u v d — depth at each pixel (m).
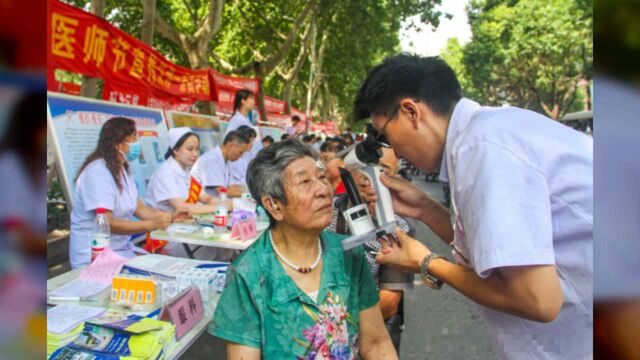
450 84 1.38
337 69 21.41
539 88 21.28
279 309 1.43
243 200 4.10
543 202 1.12
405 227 2.06
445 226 1.72
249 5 14.84
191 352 3.31
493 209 1.11
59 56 4.21
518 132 1.18
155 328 1.70
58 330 1.76
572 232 1.17
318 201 1.47
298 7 15.77
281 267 1.48
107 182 3.18
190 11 12.54
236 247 3.21
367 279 1.63
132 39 5.20
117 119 3.30
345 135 9.62
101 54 4.73
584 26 16.66
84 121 4.04
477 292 1.25
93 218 3.19
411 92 1.36
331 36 18.48
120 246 3.35
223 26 15.94
